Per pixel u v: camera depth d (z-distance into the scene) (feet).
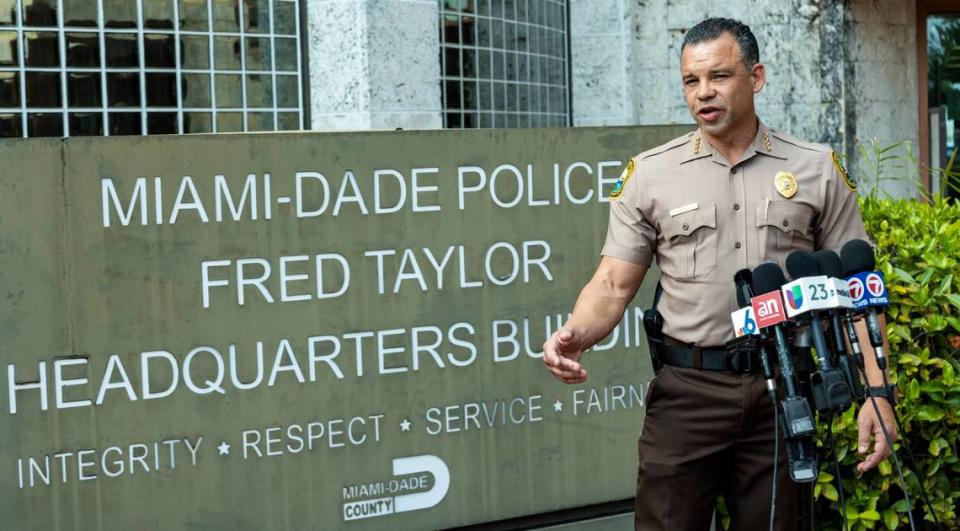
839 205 10.65
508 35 23.98
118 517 11.68
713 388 10.41
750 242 10.43
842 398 9.39
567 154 13.44
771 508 9.69
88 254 11.46
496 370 13.19
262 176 12.08
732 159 10.54
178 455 11.87
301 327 12.30
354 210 12.48
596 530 13.80
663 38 25.89
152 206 11.68
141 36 19.54
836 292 9.53
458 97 22.91
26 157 11.21
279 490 12.28
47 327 11.35
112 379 11.60
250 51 20.43
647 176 10.74
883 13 26.89
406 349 12.76
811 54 25.86
